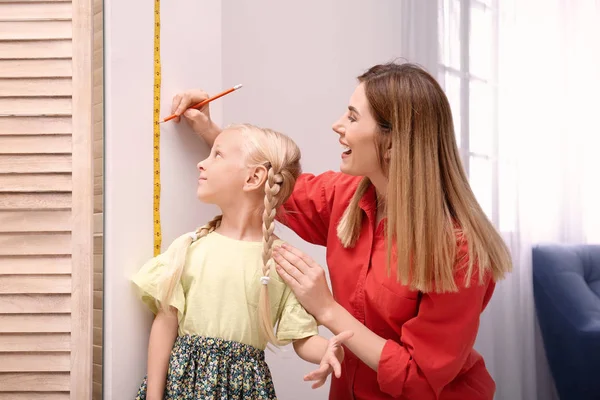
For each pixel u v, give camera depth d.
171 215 1.27
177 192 1.28
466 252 1.15
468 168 2.10
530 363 2.11
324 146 1.97
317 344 1.15
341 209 1.35
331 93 1.98
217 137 1.25
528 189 2.17
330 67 1.98
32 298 1.16
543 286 2.17
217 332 1.15
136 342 1.19
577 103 2.26
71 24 1.17
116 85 1.16
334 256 1.32
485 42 2.15
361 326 1.17
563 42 2.26
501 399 2.09
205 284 1.17
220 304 1.16
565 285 2.14
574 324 2.11
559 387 2.14
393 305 1.20
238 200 1.22
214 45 1.36
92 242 1.16
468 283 1.13
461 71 2.09
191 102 1.28
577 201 2.25
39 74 1.17
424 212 1.15
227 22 1.83
